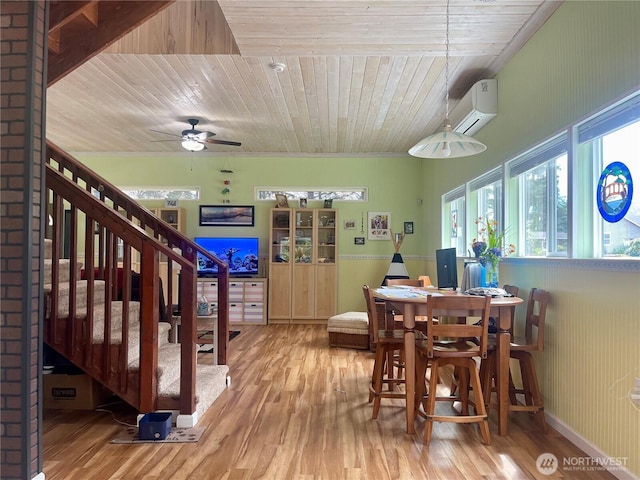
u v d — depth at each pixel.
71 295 3.00
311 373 4.41
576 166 2.84
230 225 7.88
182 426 2.98
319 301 7.50
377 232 7.86
